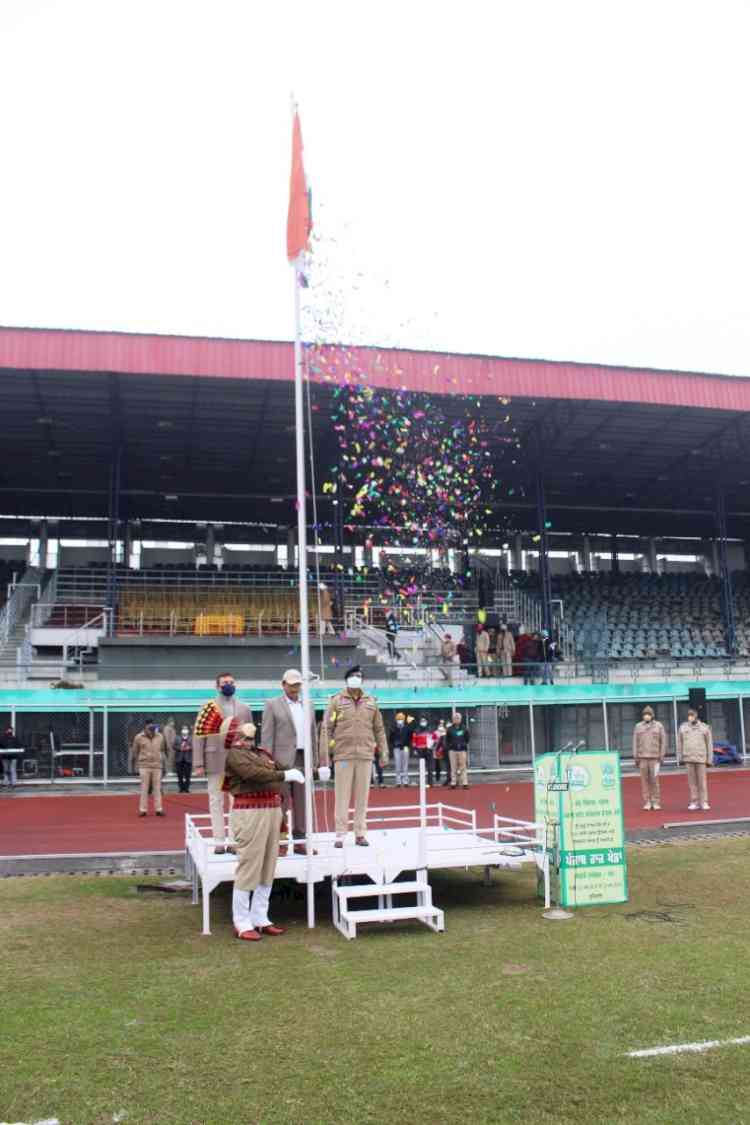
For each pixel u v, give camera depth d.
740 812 16.70
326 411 29.31
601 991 6.25
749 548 48.44
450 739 22.55
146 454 34.91
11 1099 4.59
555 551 46.38
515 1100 4.55
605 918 8.65
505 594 36.97
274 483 38.84
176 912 9.20
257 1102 4.55
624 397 28.58
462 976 6.68
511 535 45.41
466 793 21.27
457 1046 5.25
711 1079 4.77
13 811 18.45
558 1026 5.55
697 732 17.12
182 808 18.91
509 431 32.81
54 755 23.80
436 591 35.19
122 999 6.17
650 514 45.41
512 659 31.27
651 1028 5.50
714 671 32.22
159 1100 4.57
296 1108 4.48
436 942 7.81
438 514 34.03
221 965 7.09
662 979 6.52
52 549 41.97
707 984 6.38
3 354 25.19
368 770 9.63
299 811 10.22
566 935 7.96
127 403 29.41
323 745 9.66
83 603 32.47
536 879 10.69
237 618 30.34
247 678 28.05
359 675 9.63
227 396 28.47
